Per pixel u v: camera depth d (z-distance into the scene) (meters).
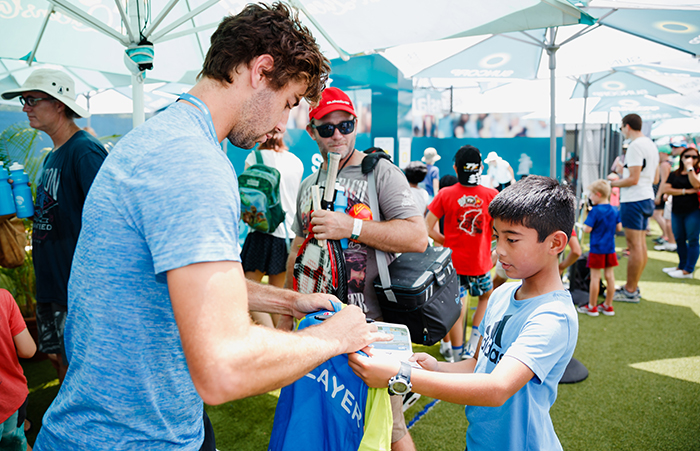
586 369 3.31
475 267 3.34
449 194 3.43
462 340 3.47
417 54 4.62
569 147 12.02
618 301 4.99
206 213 0.73
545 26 2.10
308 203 2.13
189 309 0.71
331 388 1.24
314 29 2.65
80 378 0.87
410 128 7.44
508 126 11.35
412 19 2.33
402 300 1.86
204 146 0.82
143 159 0.80
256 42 0.90
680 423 2.65
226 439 2.51
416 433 2.56
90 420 0.87
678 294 5.23
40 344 2.51
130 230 0.80
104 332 0.83
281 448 1.23
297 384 1.25
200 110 0.90
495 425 1.25
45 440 0.94
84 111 2.52
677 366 3.41
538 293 1.28
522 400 1.20
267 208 3.19
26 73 4.62
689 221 5.81
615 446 2.44
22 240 2.63
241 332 0.73
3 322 1.82
